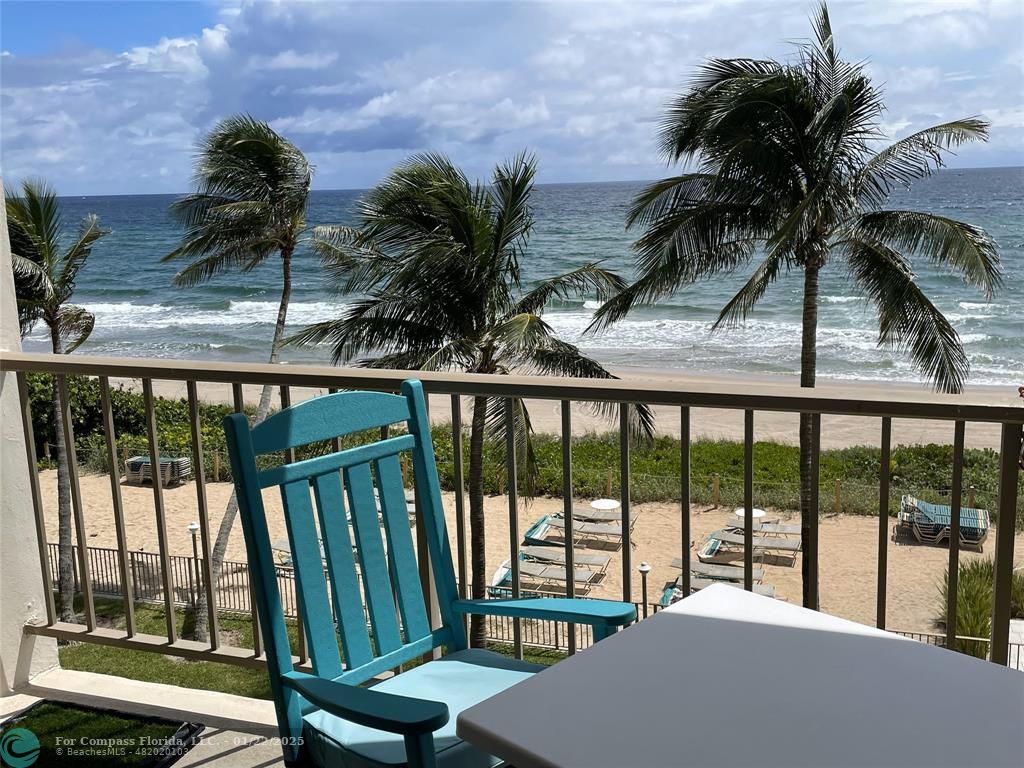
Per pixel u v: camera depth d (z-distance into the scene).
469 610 1.92
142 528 16.09
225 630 11.23
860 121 12.73
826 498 17.11
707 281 38.59
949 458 18.72
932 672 1.21
